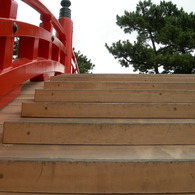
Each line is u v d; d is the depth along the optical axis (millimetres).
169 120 1635
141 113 1702
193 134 1334
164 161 989
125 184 969
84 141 1310
